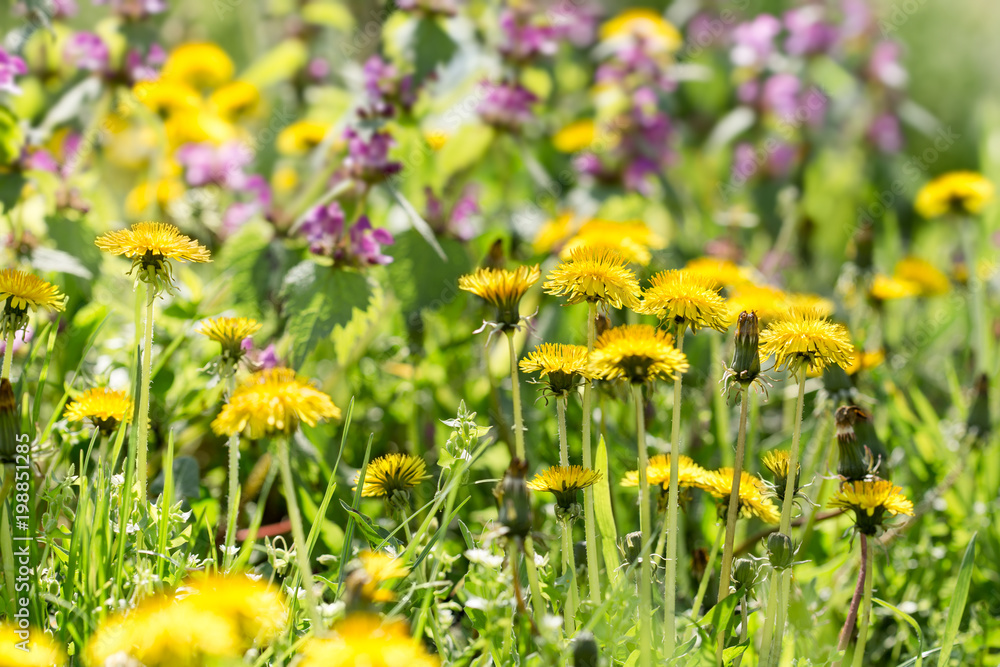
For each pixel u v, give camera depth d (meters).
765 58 3.93
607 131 3.07
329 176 2.20
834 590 2.02
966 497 2.13
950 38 6.00
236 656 1.78
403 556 1.86
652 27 3.22
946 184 2.78
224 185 2.80
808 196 3.88
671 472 1.86
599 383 1.95
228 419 1.80
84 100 2.44
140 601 1.81
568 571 1.88
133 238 1.88
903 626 1.99
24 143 2.16
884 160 4.16
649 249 2.34
